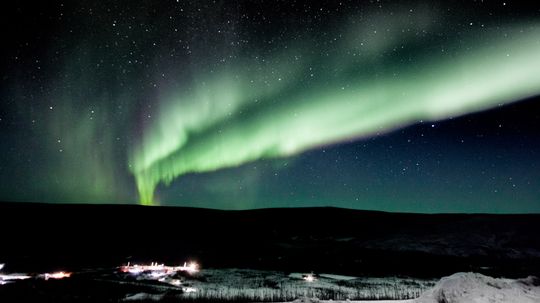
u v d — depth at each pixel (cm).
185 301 1374
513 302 1041
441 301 1114
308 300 1203
